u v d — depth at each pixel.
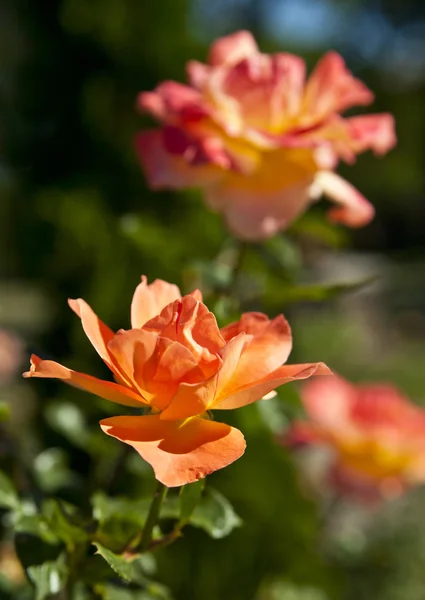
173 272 0.53
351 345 1.98
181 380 0.31
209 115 0.43
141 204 0.69
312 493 0.67
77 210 0.67
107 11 0.72
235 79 0.44
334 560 0.71
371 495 0.61
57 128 0.72
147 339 0.30
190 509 0.33
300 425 0.61
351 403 0.62
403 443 0.60
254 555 0.55
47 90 0.73
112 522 0.34
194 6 0.77
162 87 0.45
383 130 0.46
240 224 0.44
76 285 0.70
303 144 0.42
